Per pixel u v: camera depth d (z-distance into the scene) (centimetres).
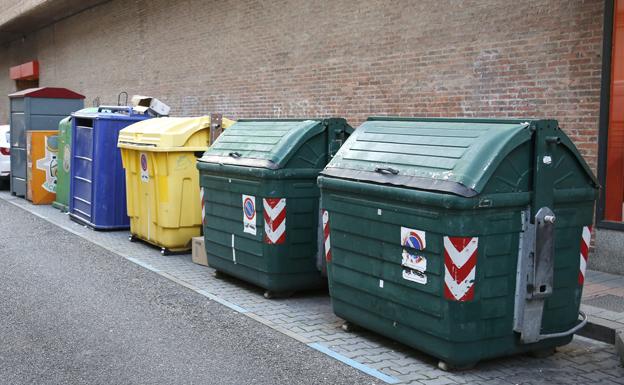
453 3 973
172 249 926
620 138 772
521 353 525
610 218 779
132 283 771
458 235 462
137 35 2058
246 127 762
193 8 1714
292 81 1344
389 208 512
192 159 909
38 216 1268
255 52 1462
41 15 2661
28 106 1509
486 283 477
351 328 598
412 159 514
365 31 1144
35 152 1425
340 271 574
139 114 1128
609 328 570
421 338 505
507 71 898
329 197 575
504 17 898
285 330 604
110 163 1097
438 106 1009
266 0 1411
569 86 820
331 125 680
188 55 1756
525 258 486
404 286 508
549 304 513
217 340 577
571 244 520
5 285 755
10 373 501
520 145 480
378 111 1127
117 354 542
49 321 625
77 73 2602
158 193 913
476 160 470
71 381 487
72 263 871
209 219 766
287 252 678
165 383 485
